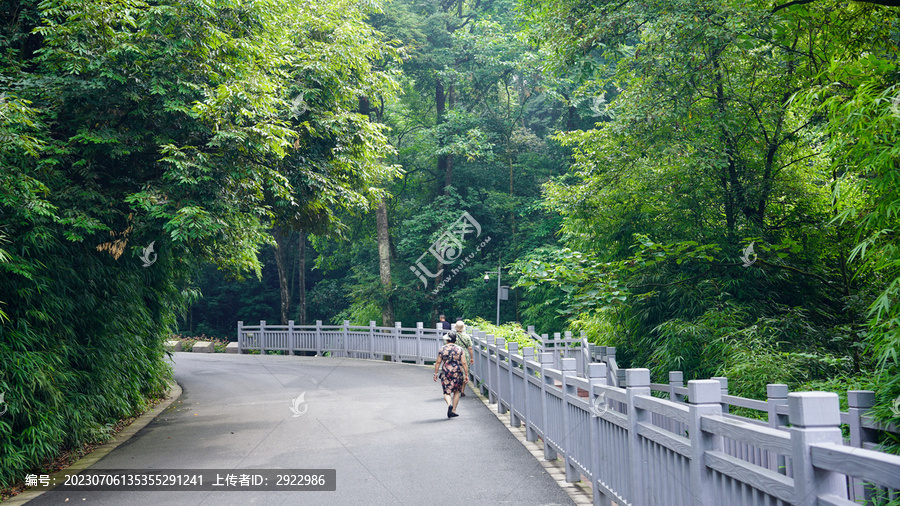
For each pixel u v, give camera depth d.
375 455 7.71
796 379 7.91
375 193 13.45
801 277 10.54
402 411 11.16
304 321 34.72
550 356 7.56
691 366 9.95
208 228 8.12
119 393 10.41
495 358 11.70
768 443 2.68
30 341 7.59
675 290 10.69
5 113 6.54
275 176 9.62
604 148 12.46
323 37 12.52
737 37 9.38
